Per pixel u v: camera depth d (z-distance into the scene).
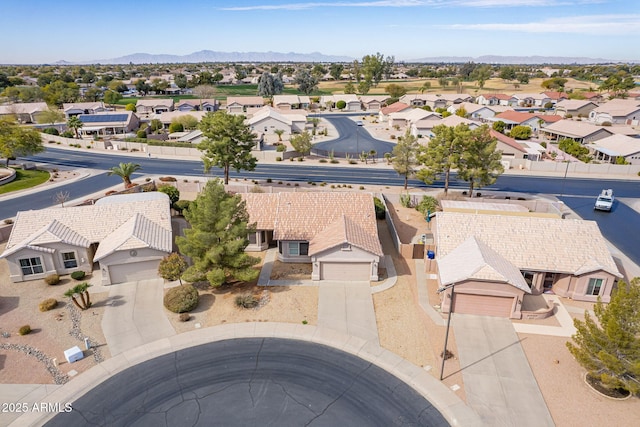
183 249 31.45
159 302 30.94
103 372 23.98
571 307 30.58
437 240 34.00
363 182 63.34
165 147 82.69
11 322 28.50
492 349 25.97
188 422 20.59
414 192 58.22
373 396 22.30
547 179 65.44
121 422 20.66
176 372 24.00
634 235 44.31
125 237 33.59
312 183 62.00
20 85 186.38
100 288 32.91
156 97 173.25
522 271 31.81
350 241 32.66
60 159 77.69
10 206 51.97
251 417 20.84
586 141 83.12
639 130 91.69
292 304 30.64
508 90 189.38
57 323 28.44
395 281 34.00
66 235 35.00
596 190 59.88
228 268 32.69
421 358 25.19
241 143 59.97
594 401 21.97
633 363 20.98
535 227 33.44
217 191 32.06
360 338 26.97
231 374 23.84
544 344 26.47
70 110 118.19
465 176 50.97
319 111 139.75
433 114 97.06
